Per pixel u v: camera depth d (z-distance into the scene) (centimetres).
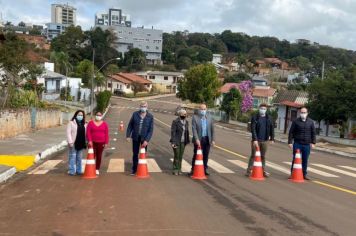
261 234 757
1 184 1188
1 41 3131
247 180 1328
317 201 1045
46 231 755
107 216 853
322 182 1352
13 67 3206
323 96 3969
